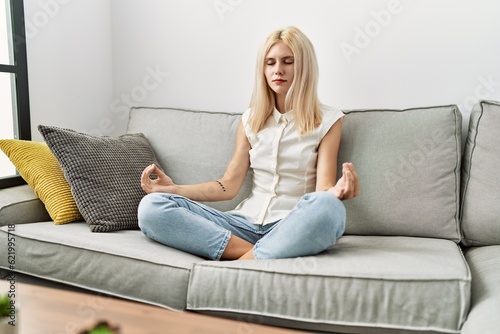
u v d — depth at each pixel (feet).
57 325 2.49
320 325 3.44
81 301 2.78
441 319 3.19
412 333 3.26
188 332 2.34
